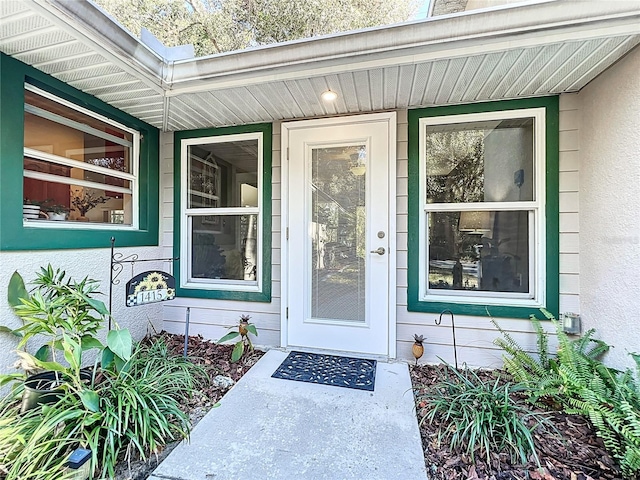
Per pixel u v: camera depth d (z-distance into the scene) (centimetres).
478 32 180
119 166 303
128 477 148
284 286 306
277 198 312
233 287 324
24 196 224
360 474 151
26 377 177
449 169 276
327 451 165
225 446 169
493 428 167
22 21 166
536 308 255
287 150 304
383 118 281
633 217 191
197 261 340
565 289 250
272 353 293
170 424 174
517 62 201
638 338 188
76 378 162
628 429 149
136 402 166
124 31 192
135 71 218
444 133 277
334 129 294
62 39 182
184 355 257
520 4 171
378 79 224
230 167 326
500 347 250
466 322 268
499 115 261
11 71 198
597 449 161
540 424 172
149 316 321
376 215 285
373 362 274
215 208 331
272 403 209
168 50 232
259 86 235
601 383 181
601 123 219
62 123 248
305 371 256
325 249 298
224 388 229
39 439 142
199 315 331
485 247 271
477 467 152
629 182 194
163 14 624
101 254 266
